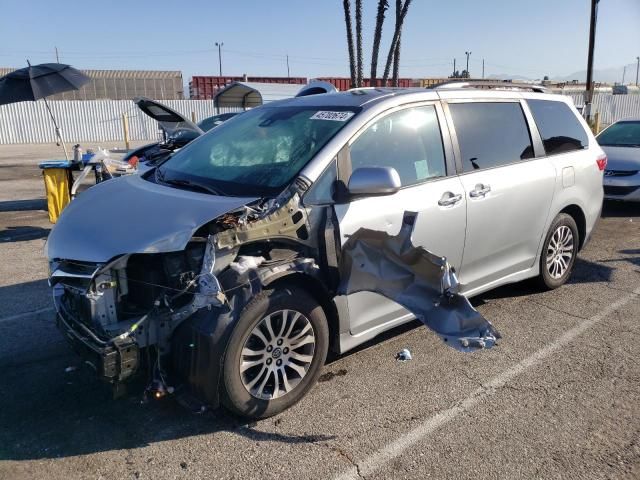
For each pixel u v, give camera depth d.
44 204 10.84
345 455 3.11
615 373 4.00
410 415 3.48
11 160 19.70
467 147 4.41
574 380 3.90
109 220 3.36
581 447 3.17
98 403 3.62
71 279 3.32
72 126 29.56
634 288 5.71
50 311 5.17
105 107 30.11
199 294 3.07
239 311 3.16
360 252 3.52
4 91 8.88
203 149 4.38
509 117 4.87
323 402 3.62
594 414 3.48
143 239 3.05
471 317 3.36
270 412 3.42
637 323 4.86
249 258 3.23
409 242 3.44
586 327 4.77
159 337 3.20
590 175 5.63
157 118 8.98
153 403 3.61
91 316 3.13
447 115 4.33
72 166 8.78
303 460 3.07
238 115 4.81
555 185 5.14
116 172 7.71
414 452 3.13
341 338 3.72
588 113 19.89
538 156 5.06
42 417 3.46
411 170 4.00
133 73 50.56
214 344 3.10
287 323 3.41
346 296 3.67
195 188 3.76
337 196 3.57
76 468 3.00
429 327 3.45
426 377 3.94
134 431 3.33
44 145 27.47
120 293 3.18
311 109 4.18
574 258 5.72
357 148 3.73
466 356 4.25
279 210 3.32
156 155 8.20
